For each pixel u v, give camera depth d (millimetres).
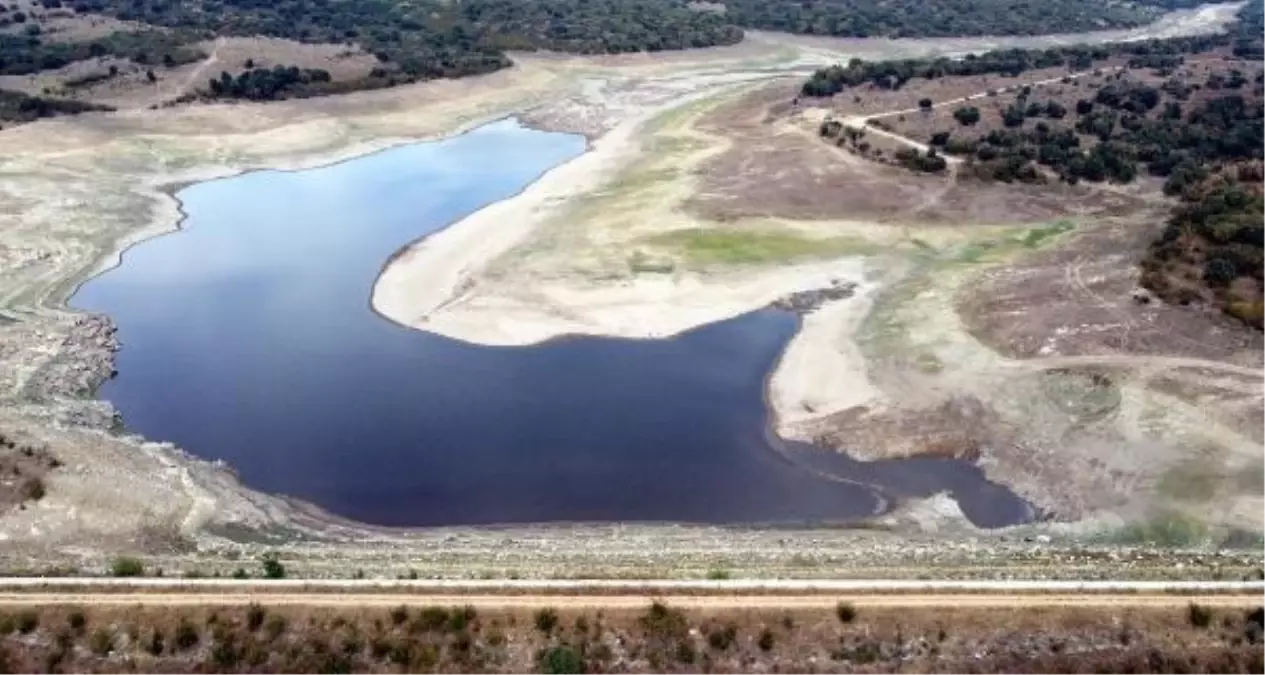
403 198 106438
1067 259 82125
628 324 73938
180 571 43812
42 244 89438
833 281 80688
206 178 111938
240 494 54750
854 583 41406
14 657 38312
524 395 65250
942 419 61219
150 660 38375
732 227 91250
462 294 79062
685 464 57969
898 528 52219
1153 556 47375
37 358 68500
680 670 38281
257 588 41125
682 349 70625
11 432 57312
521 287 79562
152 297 81938
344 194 108188
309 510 53906
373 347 72062
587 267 82625
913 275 81125
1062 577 43438
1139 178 101062
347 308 78938
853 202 97750
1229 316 69312
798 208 96188
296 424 62500
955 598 40625
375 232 96438
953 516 53438
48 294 81312
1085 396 61938
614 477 56844
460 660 38500
